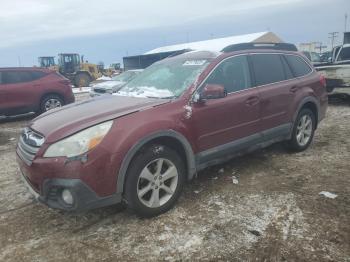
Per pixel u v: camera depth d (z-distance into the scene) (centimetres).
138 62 3481
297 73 572
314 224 356
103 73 3831
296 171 503
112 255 322
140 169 361
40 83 1160
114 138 345
